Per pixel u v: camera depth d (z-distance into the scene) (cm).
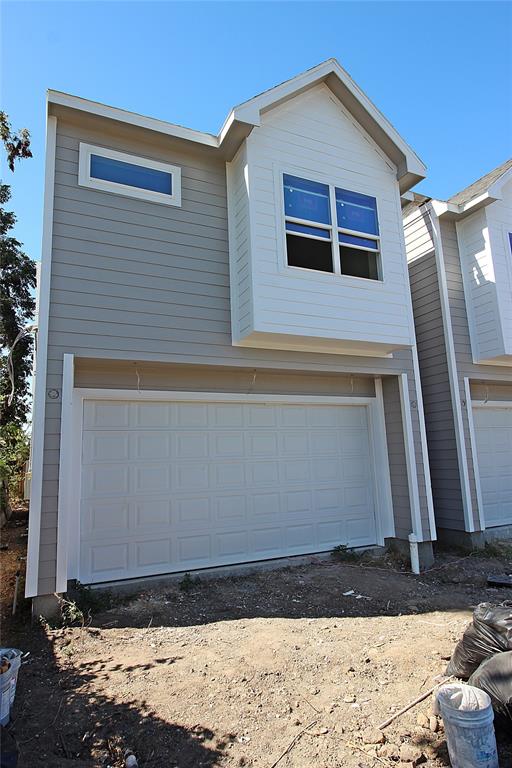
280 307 620
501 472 983
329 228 686
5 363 1802
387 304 704
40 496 502
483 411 987
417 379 802
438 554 820
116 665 382
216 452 682
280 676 358
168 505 634
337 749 265
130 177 617
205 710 310
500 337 868
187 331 616
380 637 438
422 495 766
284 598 561
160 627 470
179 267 624
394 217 745
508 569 724
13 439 1302
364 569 689
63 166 578
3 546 896
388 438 810
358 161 731
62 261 556
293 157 675
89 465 594
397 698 320
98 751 270
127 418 628
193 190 654
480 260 909
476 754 229
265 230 631
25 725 294
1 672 277
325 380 784
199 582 613
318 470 762
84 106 576
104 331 566
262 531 698
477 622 317
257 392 719
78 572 564
